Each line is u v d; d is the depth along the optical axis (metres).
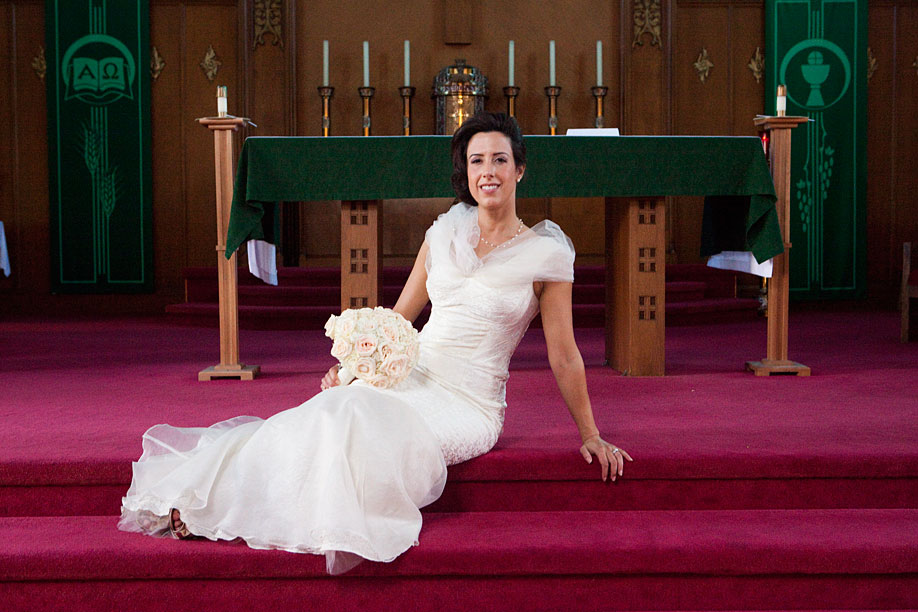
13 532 2.46
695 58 9.38
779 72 9.16
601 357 5.29
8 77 9.09
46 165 9.19
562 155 4.16
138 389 4.08
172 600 2.28
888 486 2.70
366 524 2.22
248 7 9.09
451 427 2.54
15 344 6.02
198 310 7.48
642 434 3.00
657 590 2.35
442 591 2.32
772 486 2.69
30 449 2.77
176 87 9.20
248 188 4.14
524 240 2.67
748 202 4.36
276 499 2.26
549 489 2.68
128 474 2.62
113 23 8.98
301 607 2.30
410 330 2.56
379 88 9.31
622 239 4.49
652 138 4.19
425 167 4.16
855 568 2.32
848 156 9.15
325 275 8.16
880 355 5.29
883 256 9.48
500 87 9.36
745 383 4.20
